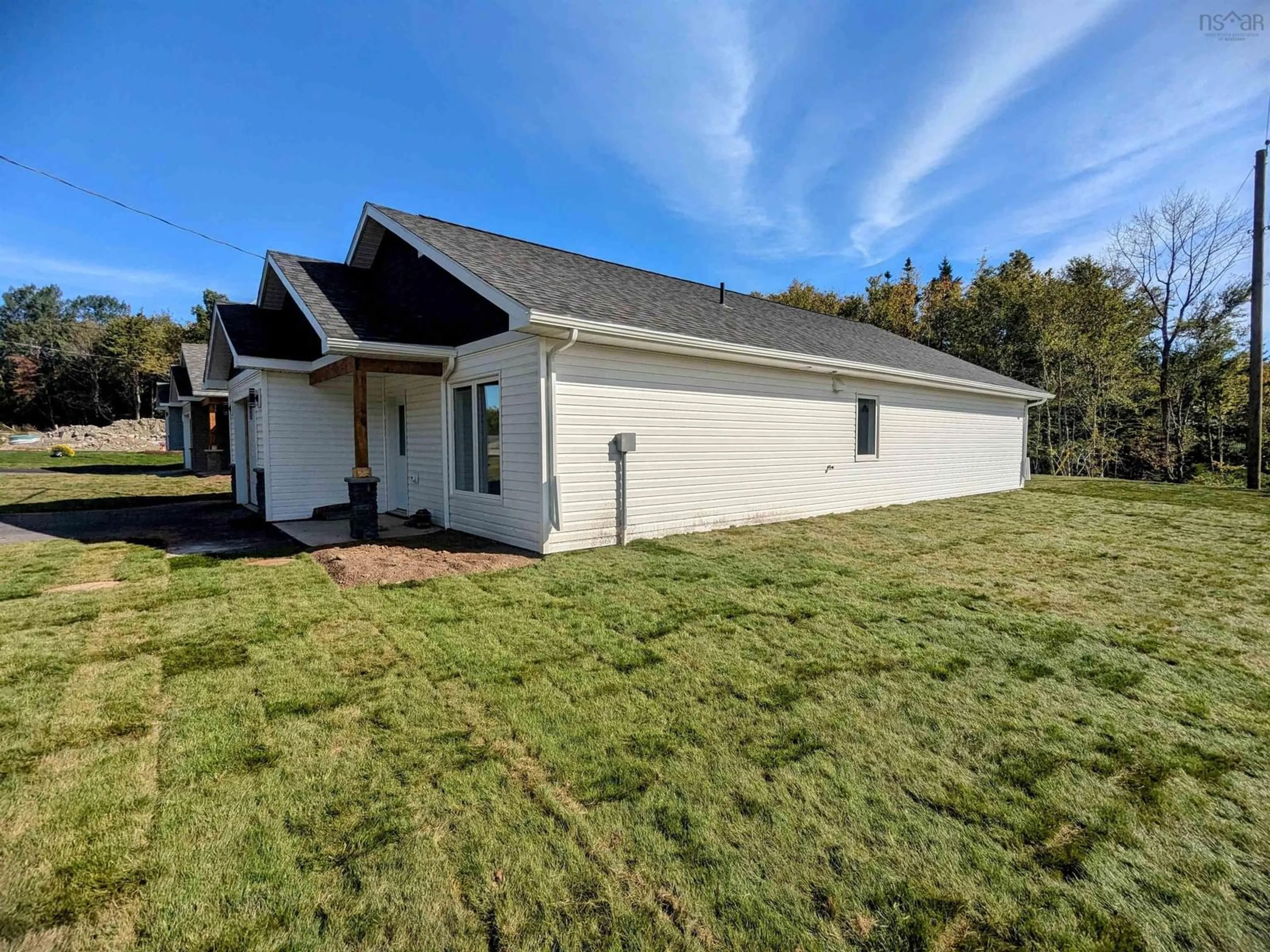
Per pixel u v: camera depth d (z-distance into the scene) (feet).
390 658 11.73
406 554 21.30
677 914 5.49
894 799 7.34
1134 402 72.69
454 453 26.84
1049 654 12.33
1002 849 6.45
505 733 8.87
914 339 99.86
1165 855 6.37
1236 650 12.62
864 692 10.44
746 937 5.23
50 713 9.26
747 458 28.25
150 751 8.20
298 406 30.58
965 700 10.14
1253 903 5.68
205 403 62.08
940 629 13.79
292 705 9.65
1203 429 72.84
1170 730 9.14
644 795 7.35
